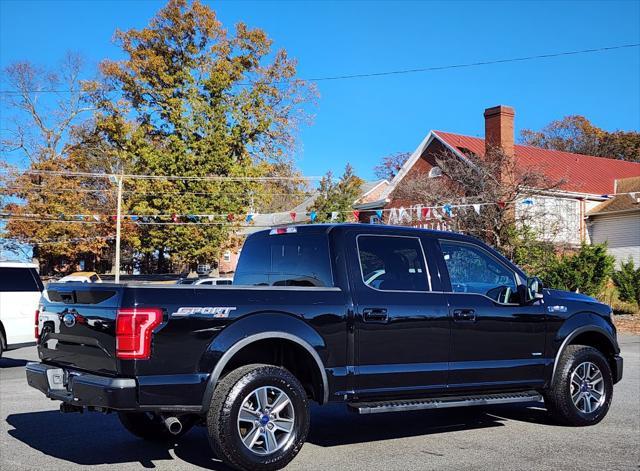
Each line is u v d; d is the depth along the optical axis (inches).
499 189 826.2
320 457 224.5
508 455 227.5
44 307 233.8
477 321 247.4
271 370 204.7
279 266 248.5
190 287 199.5
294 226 247.4
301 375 225.8
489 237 843.4
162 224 1352.1
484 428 272.5
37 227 1517.0
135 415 244.5
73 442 246.8
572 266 808.3
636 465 214.7
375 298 228.5
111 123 1469.0
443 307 241.0
